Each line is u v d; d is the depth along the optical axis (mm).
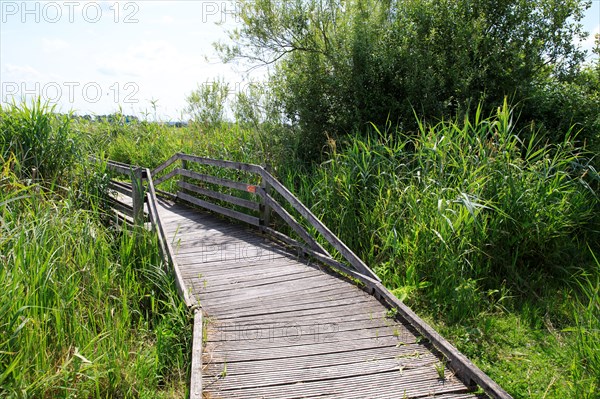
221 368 3893
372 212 7145
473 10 9523
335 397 3500
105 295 4852
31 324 3770
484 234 6125
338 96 9906
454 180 6750
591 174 7105
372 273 5609
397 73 9359
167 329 4555
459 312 5398
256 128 10703
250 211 9039
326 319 4816
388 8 11000
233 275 6133
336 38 10438
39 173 6703
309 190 8492
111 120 14891
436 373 3832
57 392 3547
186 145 12508
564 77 9812
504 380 4383
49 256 4520
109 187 7688
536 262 6656
